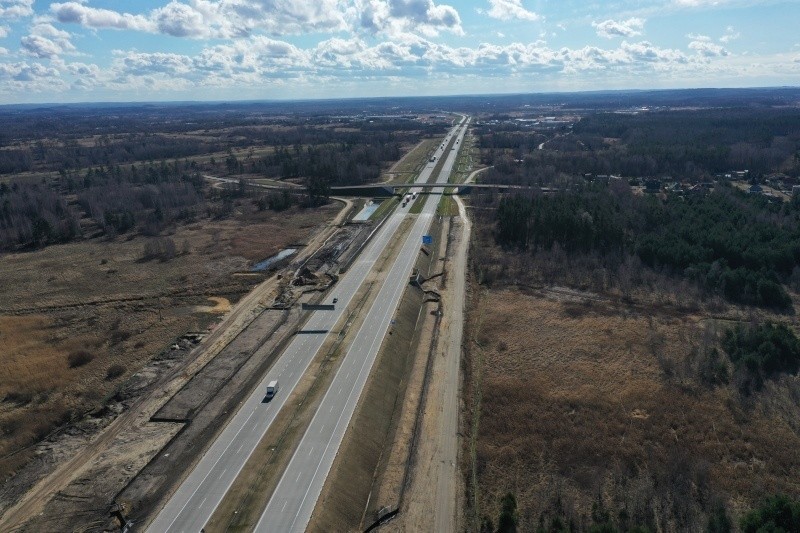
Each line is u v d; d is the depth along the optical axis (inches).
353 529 2657.5
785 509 2372.0
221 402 3668.8
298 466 2982.3
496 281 5979.3
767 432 3380.9
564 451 3211.1
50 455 3255.4
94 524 2691.9
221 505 2726.4
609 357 4286.4
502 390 3833.7
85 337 4726.9
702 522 2706.7
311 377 3890.3
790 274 5649.6
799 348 4131.4
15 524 2723.9
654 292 5546.3
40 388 3959.2
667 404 3654.0
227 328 4852.4
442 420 3479.3
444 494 2854.3
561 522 2642.7
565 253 6530.5
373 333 4552.2
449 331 4726.9
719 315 4995.1
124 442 3324.3
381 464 3132.4
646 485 2942.9
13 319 5118.1
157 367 4205.2
